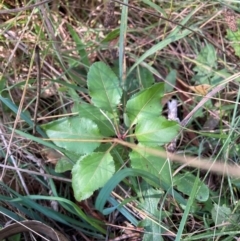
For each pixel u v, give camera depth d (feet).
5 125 0.93
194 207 0.83
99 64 0.86
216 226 0.78
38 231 0.81
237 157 0.90
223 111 0.97
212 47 1.04
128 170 0.77
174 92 0.95
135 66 0.97
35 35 0.99
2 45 0.98
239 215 0.81
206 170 0.90
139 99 0.83
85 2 1.07
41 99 0.97
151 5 0.96
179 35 0.94
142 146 0.82
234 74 0.95
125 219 0.88
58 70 1.00
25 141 0.92
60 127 0.83
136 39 1.06
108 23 1.02
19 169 0.84
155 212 0.83
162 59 1.06
